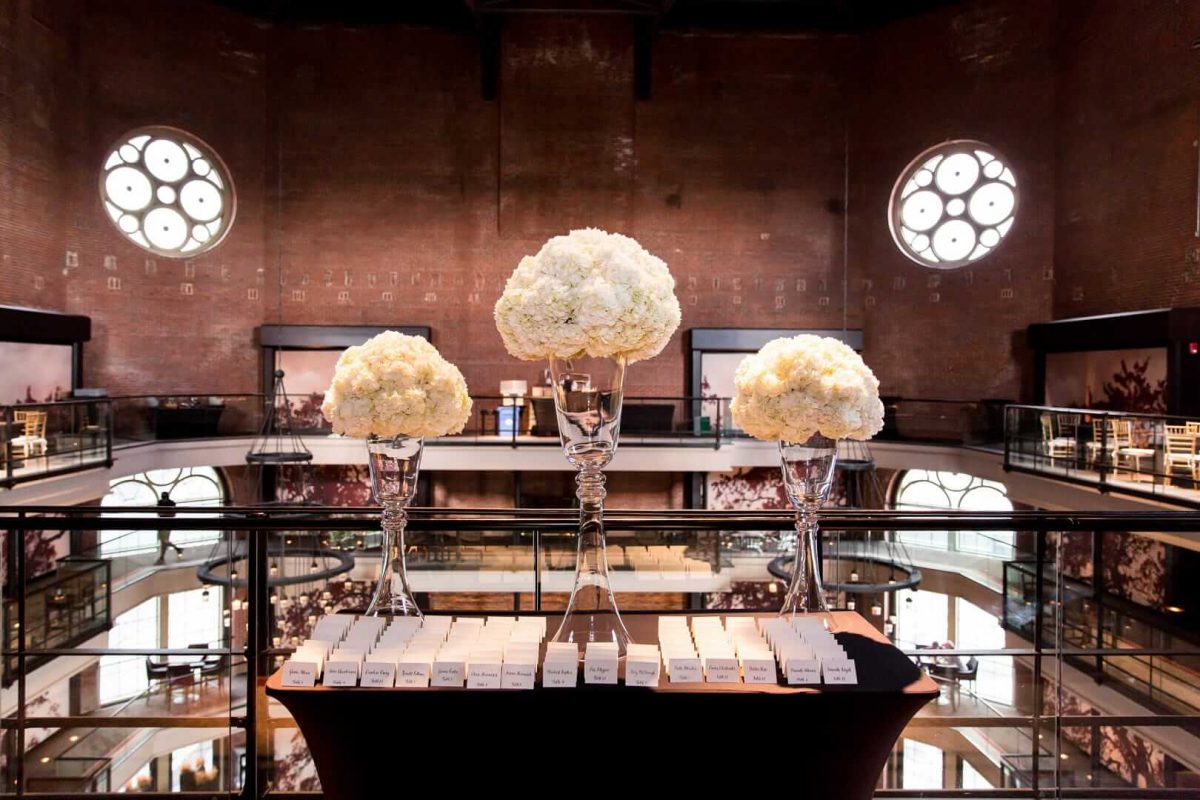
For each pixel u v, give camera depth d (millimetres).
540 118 14234
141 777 8133
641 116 14648
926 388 14000
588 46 14234
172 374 13531
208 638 11617
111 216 13062
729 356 14672
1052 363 12742
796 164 14703
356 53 14445
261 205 14297
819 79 14695
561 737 1698
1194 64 10281
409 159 14492
